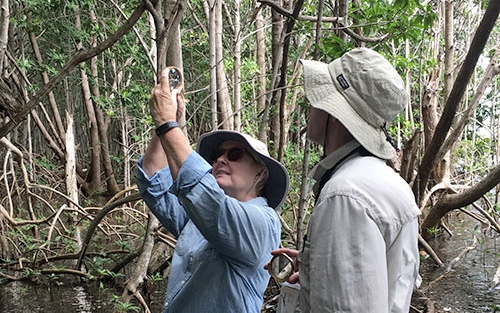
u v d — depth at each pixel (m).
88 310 5.96
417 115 12.58
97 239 9.20
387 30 5.51
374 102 1.73
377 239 1.56
